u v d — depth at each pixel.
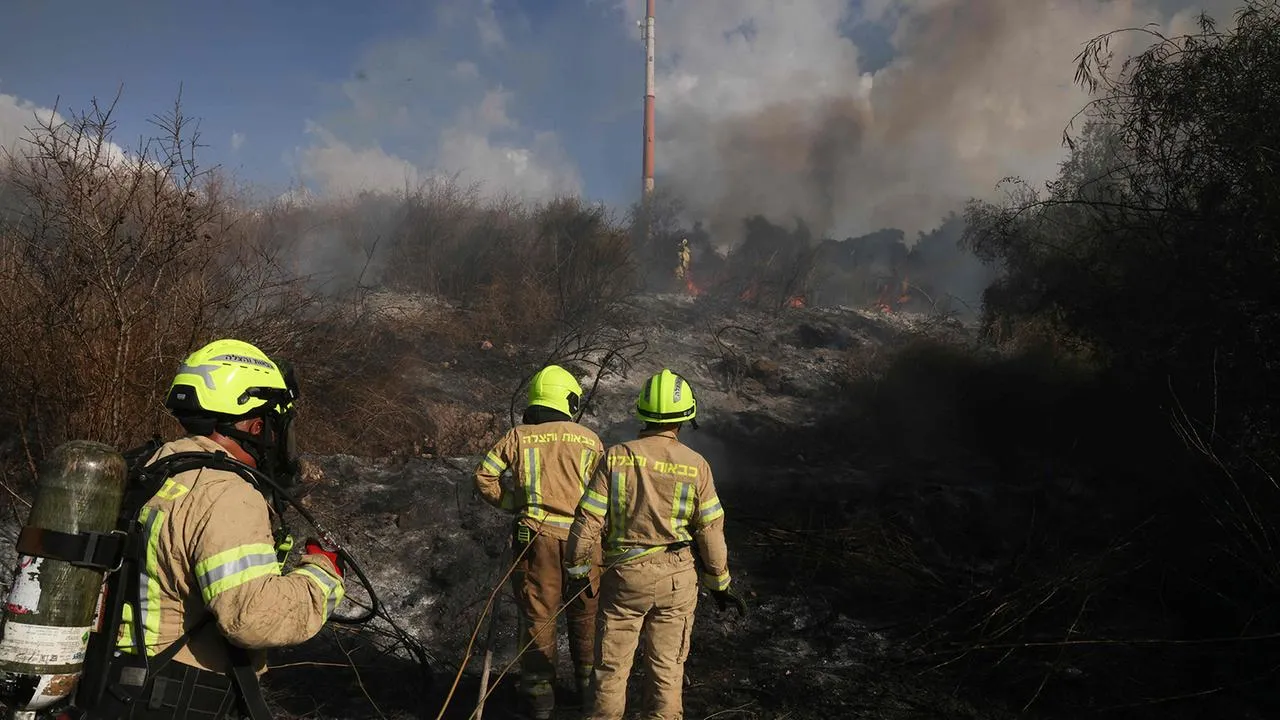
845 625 5.25
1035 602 5.06
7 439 5.56
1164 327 6.77
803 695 4.45
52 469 1.97
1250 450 5.64
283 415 2.37
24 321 5.24
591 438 4.22
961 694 4.48
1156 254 6.86
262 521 2.10
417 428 8.02
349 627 4.82
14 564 4.79
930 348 10.30
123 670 2.02
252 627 1.98
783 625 5.27
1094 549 5.98
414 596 5.32
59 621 1.93
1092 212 8.44
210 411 2.21
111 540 2.00
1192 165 6.43
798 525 6.56
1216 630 4.84
